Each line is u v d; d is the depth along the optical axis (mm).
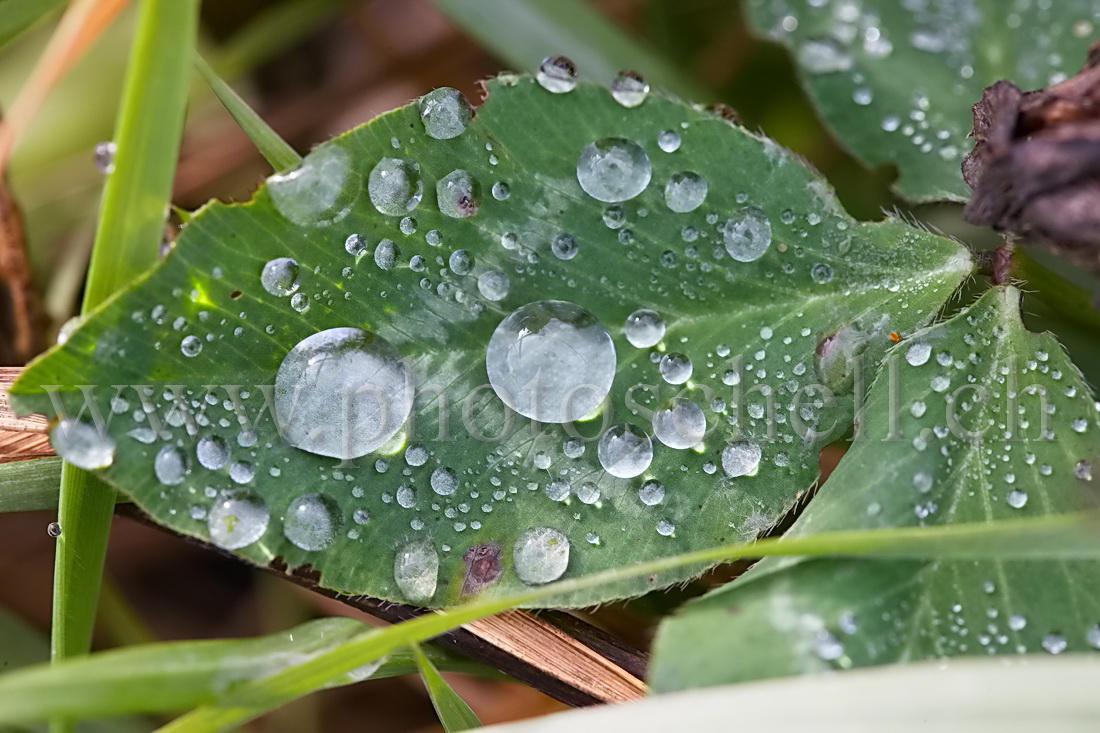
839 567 81
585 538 84
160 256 84
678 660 80
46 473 86
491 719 94
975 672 78
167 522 82
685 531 84
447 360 84
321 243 83
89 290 84
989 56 92
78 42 86
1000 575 81
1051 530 78
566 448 84
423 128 84
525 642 86
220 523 82
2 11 90
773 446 84
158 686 79
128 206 83
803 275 86
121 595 94
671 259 85
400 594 83
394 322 84
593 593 83
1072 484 82
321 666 80
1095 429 83
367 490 83
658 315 85
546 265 85
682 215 85
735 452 84
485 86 85
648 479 84
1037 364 84
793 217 86
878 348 85
